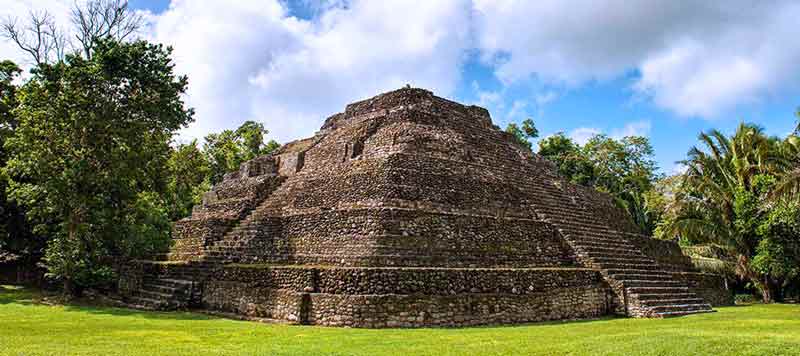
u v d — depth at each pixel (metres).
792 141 27.09
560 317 16.34
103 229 21.03
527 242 18.73
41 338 11.58
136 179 21.98
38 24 23.67
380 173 18.12
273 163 26.62
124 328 13.38
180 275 19.41
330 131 28.23
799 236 23.67
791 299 27.23
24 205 25.66
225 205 23.61
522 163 25.17
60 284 26.58
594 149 45.72
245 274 16.77
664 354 9.32
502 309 15.17
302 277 14.96
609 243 20.62
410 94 26.19
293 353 9.66
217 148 45.97
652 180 44.78
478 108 29.25
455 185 19.14
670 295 18.03
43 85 19.75
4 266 30.67
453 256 16.42
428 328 13.62
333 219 17.22
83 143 20.52
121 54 19.86
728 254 28.05
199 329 13.18
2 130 25.84
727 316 16.39
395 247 15.60
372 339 11.38
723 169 28.48
